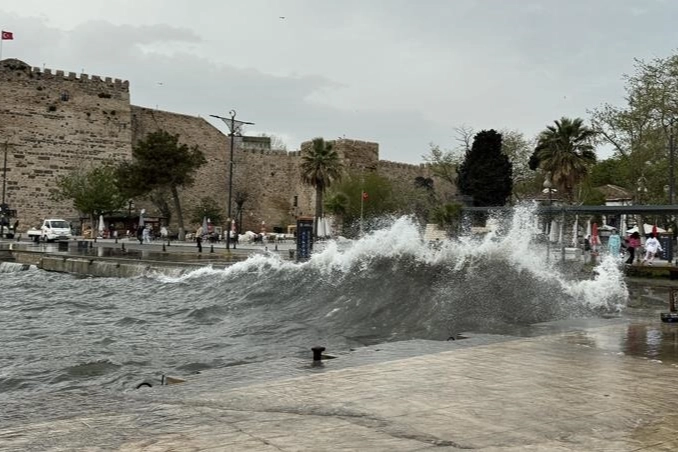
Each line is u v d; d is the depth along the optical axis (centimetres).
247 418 573
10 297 2305
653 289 2111
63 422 562
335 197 6706
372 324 1474
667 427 550
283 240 6656
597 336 1088
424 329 1347
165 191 7444
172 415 585
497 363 835
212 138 8125
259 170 8512
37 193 6500
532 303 1497
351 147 8150
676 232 4738
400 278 1761
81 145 6844
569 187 5378
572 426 553
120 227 6762
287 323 1553
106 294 2289
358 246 2033
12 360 1227
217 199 8094
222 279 2264
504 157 6306
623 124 4509
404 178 8756
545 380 733
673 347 971
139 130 7519
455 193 7219
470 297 1541
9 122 6381
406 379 739
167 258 3294
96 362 1185
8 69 6438
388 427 545
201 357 1209
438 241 2191
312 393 673
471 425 554
